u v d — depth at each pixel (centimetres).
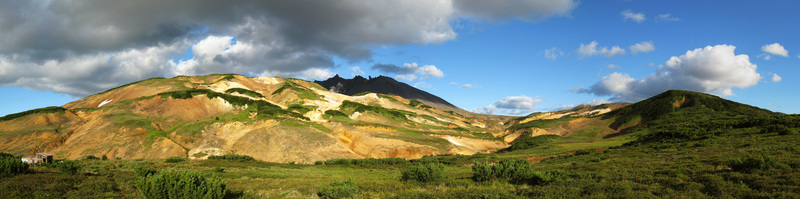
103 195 2355
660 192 2020
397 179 3528
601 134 16012
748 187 2011
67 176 2936
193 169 5147
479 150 13662
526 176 2962
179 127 12344
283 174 4781
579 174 2975
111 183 2781
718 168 2727
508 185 2672
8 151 9231
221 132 12394
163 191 1892
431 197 2089
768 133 5106
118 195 2384
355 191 2391
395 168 7256
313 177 4438
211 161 6944
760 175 2238
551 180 2638
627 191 2050
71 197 2259
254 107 17050
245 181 3466
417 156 11100
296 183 3206
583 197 2000
